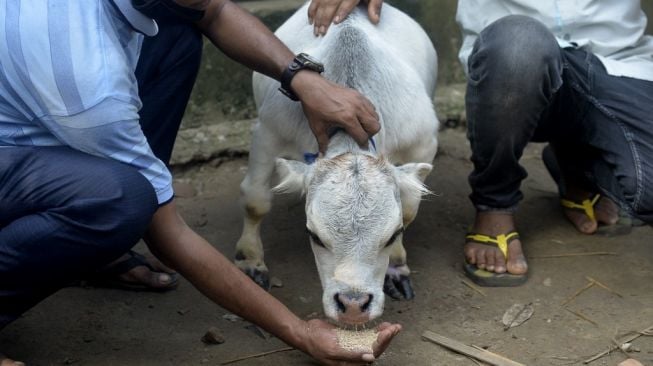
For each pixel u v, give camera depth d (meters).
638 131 2.08
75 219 1.67
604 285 2.19
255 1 2.90
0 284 1.70
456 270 2.26
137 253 2.16
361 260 1.71
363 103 1.81
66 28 1.60
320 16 2.11
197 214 2.49
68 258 1.70
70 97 1.61
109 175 1.66
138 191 1.68
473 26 2.28
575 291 2.16
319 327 1.73
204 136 2.80
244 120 2.90
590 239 2.39
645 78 2.11
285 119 2.03
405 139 2.05
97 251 1.70
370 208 1.71
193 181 2.67
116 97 1.63
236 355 1.91
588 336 2.00
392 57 2.08
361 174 1.74
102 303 2.08
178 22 1.85
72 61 1.59
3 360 1.76
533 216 2.50
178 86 2.05
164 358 1.89
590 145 2.16
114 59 1.63
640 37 2.23
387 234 1.72
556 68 2.06
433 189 2.64
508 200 2.23
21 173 1.69
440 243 2.38
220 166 2.74
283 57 1.87
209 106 2.86
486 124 2.11
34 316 2.01
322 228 1.72
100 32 1.62
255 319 1.75
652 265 2.27
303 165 1.85
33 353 1.89
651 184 2.05
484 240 2.23
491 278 2.18
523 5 2.21
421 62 2.25
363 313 1.67
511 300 2.13
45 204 1.69
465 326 2.03
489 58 2.05
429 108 2.11
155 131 2.06
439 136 2.92
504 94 2.05
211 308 2.08
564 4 2.19
